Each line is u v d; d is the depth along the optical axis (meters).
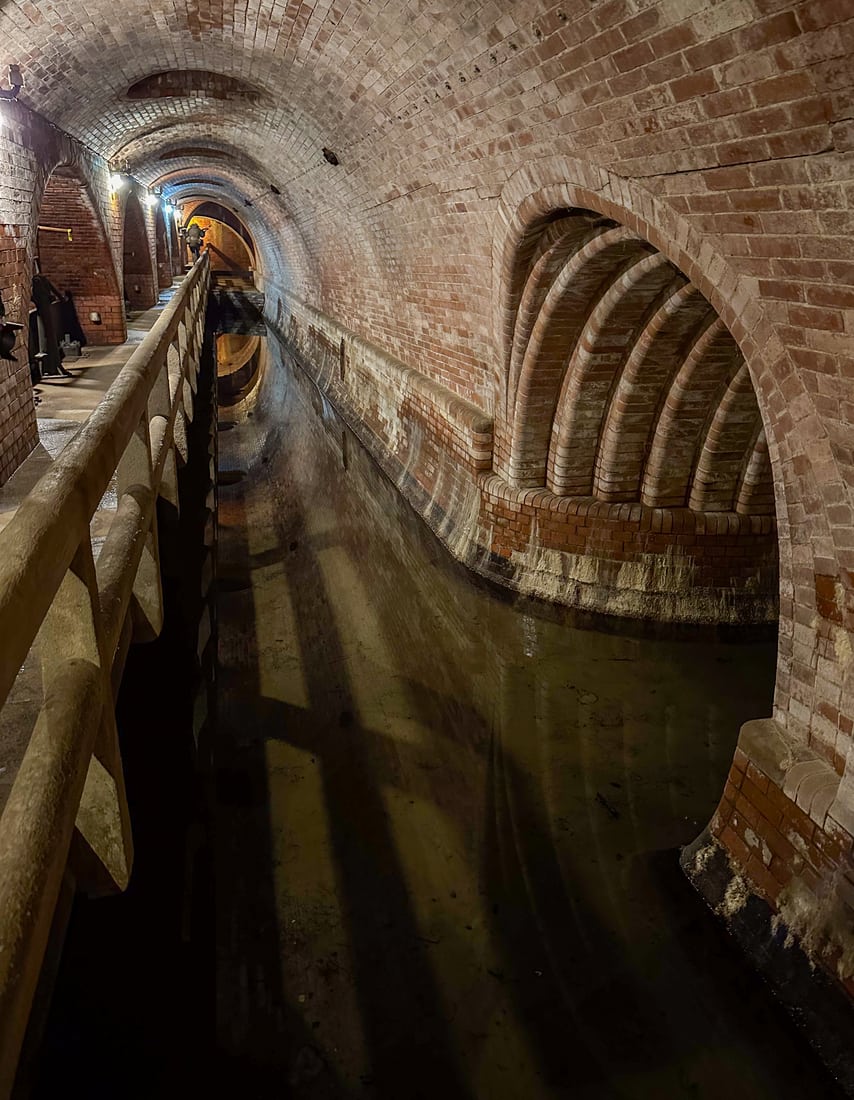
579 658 5.80
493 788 4.46
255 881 3.73
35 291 9.09
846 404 2.64
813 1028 2.87
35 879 1.46
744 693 5.35
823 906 2.94
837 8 2.04
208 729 4.76
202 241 37.91
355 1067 2.88
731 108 2.61
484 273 6.14
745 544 5.78
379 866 3.85
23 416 6.03
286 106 8.55
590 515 5.97
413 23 4.57
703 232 3.13
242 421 14.59
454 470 7.61
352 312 12.99
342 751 4.74
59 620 2.04
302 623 6.43
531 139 4.33
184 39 7.32
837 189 2.36
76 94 7.73
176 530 4.78
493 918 3.55
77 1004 2.30
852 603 2.86
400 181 7.08
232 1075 2.82
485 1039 3.00
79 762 1.76
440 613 6.68
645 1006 3.14
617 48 3.03
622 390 5.51
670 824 4.13
